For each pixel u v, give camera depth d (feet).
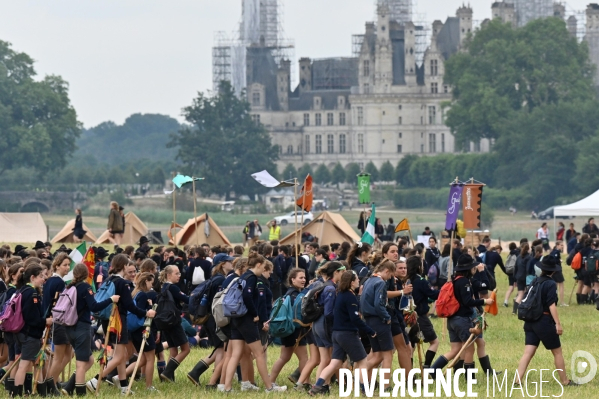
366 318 143.23
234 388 153.48
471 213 275.80
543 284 148.36
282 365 153.48
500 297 302.86
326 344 145.07
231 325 145.38
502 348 199.82
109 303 142.10
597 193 440.86
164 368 165.17
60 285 143.13
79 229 431.84
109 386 154.61
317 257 190.49
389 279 149.89
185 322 166.91
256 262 144.97
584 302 277.85
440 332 226.58
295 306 149.18
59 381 160.56
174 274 153.58
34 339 142.10
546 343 149.07
